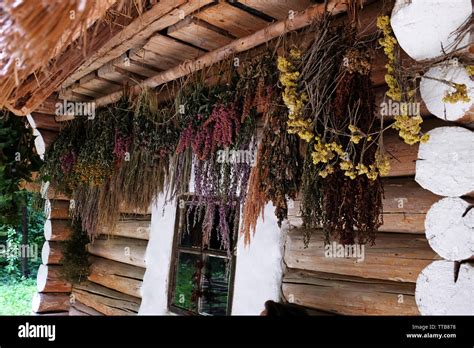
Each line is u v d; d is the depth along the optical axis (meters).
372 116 1.46
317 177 1.58
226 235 2.45
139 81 3.13
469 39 1.31
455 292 1.48
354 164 1.45
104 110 3.52
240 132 2.22
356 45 1.51
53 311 4.68
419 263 1.67
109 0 1.46
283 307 1.97
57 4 1.32
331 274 2.06
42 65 1.66
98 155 3.26
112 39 2.21
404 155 1.75
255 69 2.00
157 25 2.13
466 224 1.47
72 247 4.22
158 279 3.37
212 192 2.44
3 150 3.02
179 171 2.80
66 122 4.14
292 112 1.60
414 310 1.67
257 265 2.46
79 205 4.15
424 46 1.38
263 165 1.78
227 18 2.12
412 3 1.35
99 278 4.17
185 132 2.44
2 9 1.36
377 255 1.82
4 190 2.98
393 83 1.40
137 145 2.96
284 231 2.35
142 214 3.77
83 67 2.89
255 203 1.91
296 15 1.84
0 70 1.67
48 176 3.83
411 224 1.72
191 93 2.52
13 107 2.28
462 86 1.27
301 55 1.68
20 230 7.97
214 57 2.35
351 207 1.44
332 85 1.55
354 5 1.62
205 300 2.89
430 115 1.68
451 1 1.29
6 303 6.83
